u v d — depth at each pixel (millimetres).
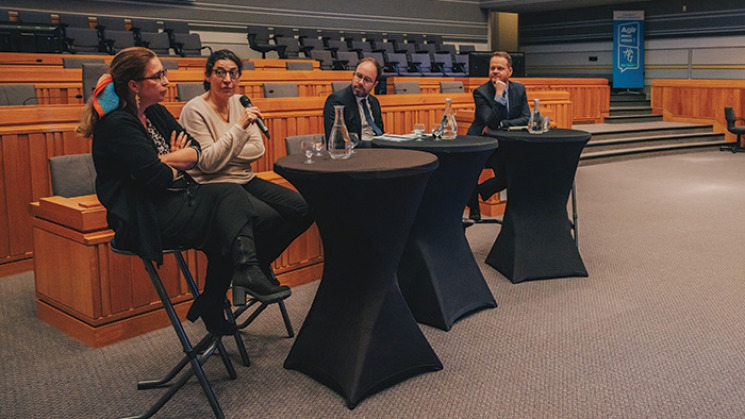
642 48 14828
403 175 2336
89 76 4910
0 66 7477
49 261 3158
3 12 9453
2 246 3943
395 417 2328
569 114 7648
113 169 2201
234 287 2215
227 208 2283
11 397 2477
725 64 13703
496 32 16344
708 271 4062
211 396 2309
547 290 3699
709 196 6641
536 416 2320
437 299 3158
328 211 2443
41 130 3994
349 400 2391
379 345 2523
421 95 6359
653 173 8359
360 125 4133
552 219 3939
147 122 2518
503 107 4441
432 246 3232
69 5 10375
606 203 6289
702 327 3150
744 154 10500
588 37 15969
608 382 2578
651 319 3258
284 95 6355
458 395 2482
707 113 12094
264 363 2775
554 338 3021
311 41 11875
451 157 3031
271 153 5168
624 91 15367
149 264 2258
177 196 2291
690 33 14148
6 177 3902
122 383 2602
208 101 2910
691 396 2461
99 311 2957
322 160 2598
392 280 2609
